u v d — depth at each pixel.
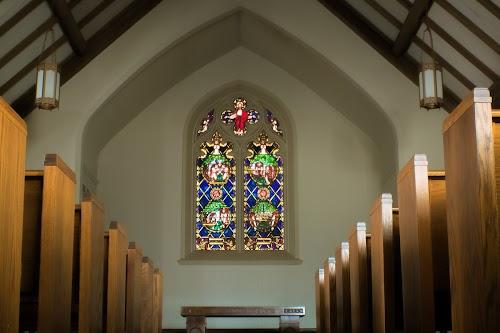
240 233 14.08
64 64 11.89
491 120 3.37
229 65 14.41
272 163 14.40
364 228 6.15
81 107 11.92
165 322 13.45
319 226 13.87
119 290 6.30
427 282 4.26
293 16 12.40
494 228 3.32
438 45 11.13
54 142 11.79
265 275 13.69
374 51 12.27
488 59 10.64
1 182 3.35
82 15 11.20
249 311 10.55
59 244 4.47
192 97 14.30
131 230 13.74
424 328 4.22
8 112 3.43
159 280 10.52
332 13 12.37
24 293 4.44
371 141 14.13
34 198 4.45
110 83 11.99
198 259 13.73
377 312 5.46
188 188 14.11
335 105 14.11
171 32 12.18
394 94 12.16
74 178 4.93
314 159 14.12
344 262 7.19
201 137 14.45
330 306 8.31
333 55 12.28
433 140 12.02
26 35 10.45
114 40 12.12
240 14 13.05
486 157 3.35
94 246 5.30
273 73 14.45
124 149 14.03
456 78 11.49
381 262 5.21
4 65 10.64
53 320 4.32
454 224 3.78
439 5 10.27
